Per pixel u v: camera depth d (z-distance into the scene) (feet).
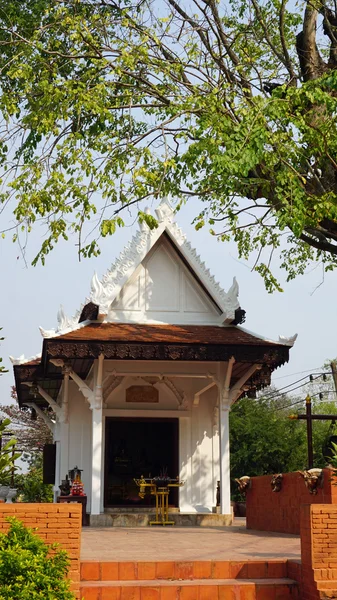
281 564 36.06
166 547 43.04
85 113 51.01
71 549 32.04
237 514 103.19
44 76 50.42
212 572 35.58
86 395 68.03
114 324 69.51
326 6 53.47
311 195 47.78
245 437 137.28
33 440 160.76
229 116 49.24
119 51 51.65
